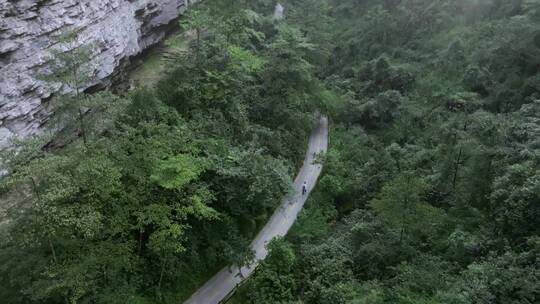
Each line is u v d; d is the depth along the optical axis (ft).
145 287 75.20
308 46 131.23
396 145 118.52
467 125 106.32
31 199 68.44
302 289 81.51
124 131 77.15
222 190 86.84
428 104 138.21
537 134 89.76
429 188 89.97
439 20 169.07
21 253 56.85
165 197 73.20
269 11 190.60
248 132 106.32
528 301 61.00
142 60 125.70
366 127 143.02
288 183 92.07
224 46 114.32
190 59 106.83
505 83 124.06
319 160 122.93
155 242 68.39
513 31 130.11
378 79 154.81
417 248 82.64
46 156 57.52
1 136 69.41
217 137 94.17
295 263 86.53
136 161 71.36
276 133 114.93
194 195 74.33
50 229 54.95
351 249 87.51
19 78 73.20
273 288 80.33
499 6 158.61
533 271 64.54
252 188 84.58
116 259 63.93
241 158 89.15
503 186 80.12
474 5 164.55
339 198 113.60
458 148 94.17
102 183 62.39
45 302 61.98
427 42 166.91
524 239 73.31
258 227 98.37
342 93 154.40
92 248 62.03
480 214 84.79
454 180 94.53
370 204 85.05
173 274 77.00
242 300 80.33
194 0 151.94
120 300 66.13
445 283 70.18
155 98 87.25
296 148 121.90
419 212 78.02
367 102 143.23
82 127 68.80
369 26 188.34
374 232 87.40
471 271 68.54
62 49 79.51
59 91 75.46
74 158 62.44
